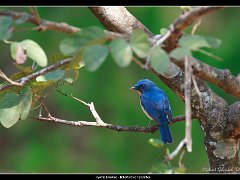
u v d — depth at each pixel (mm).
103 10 8641
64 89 18234
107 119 18578
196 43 5824
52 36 18188
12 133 20062
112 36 5797
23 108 7605
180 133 18156
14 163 19859
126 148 19250
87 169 19406
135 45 5621
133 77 18578
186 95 5809
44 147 19875
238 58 17656
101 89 18531
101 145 19453
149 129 8695
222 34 18031
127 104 18578
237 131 8664
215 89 17297
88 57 5566
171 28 6191
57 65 7277
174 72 8516
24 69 7891
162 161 5992
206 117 8711
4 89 7449
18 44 6191
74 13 17828
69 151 19734
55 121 8469
